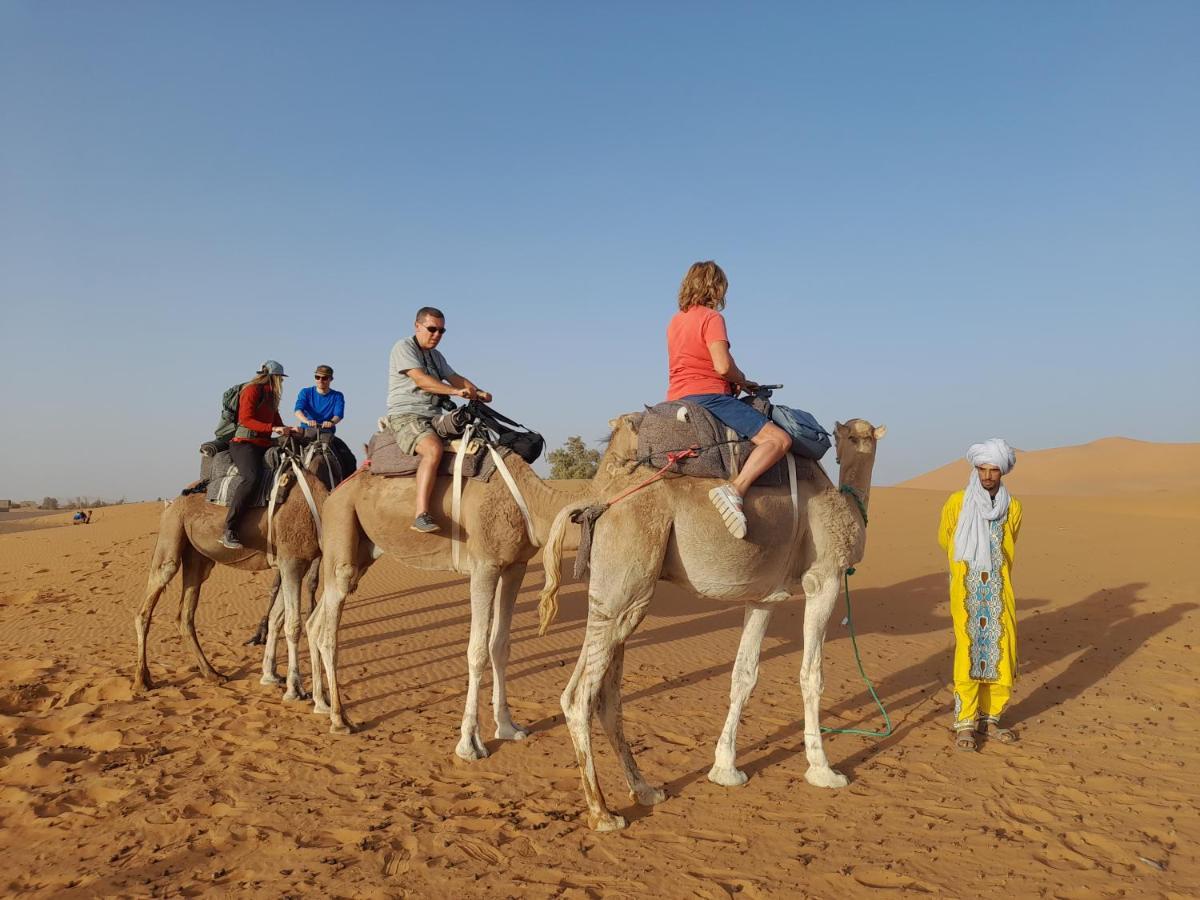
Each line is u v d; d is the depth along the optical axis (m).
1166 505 33.91
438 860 4.89
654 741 7.04
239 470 8.72
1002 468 6.87
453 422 6.97
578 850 5.01
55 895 4.51
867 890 4.50
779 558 5.66
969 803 5.68
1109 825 5.30
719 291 5.80
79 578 19.53
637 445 5.55
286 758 6.72
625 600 5.35
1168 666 9.64
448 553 7.20
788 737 7.16
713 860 4.87
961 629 6.95
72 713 8.10
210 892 4.54
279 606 9.37
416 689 8.89
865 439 6.42
